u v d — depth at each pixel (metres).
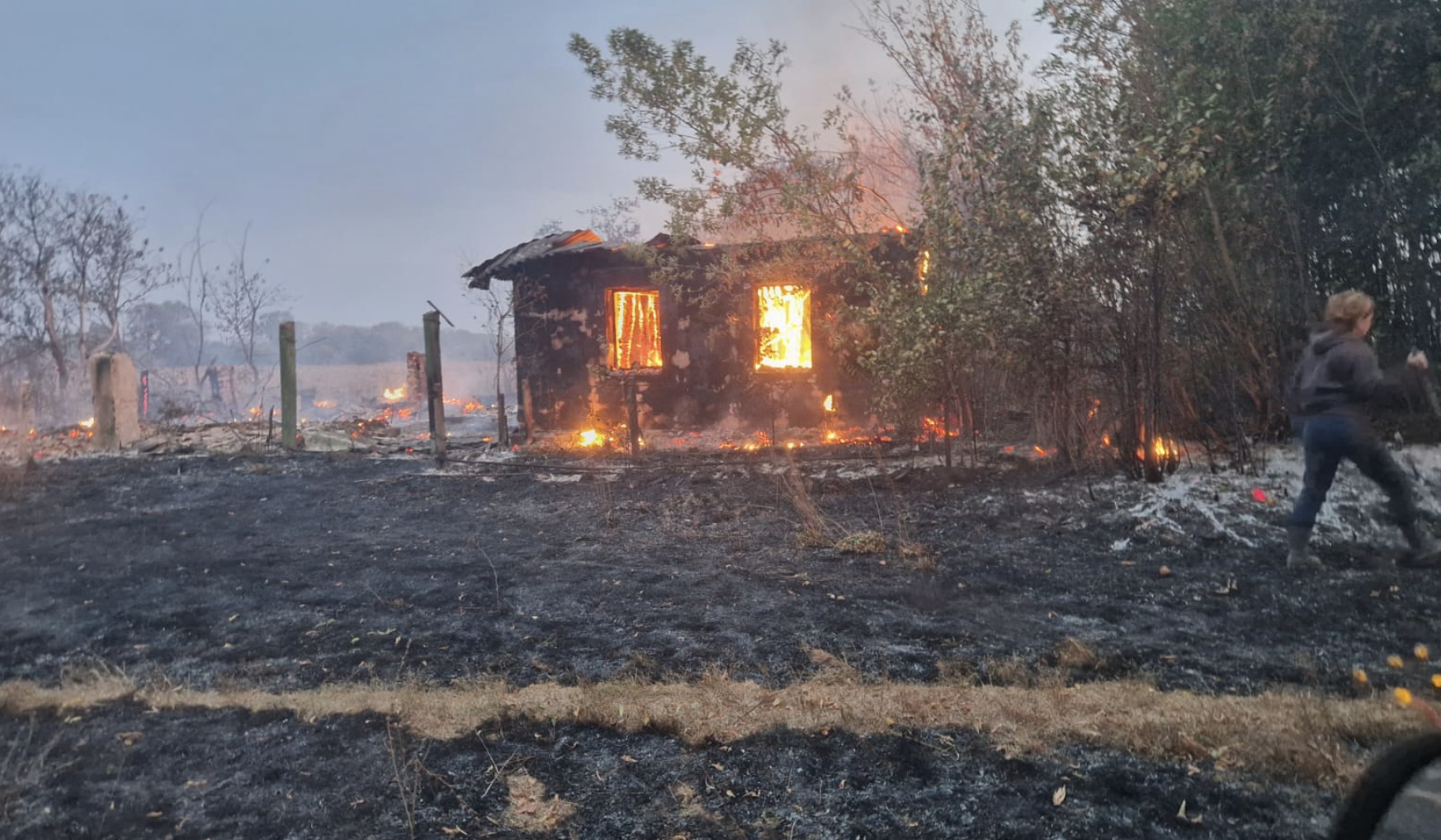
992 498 7.41
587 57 9.50
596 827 2.94
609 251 13.81
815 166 9.56
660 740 3.54
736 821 2.96
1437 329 7.84
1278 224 8.05
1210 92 7.42
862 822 2.92
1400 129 7.66
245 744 3.52
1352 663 4.06
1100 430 7.79
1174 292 7.68
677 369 13.72
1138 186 6.68
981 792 3.08
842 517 7.22
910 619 4.90
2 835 2.88
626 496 8.45
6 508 8.43
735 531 6.99
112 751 3.46
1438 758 2.26
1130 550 6.03
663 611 5.14
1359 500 6.42
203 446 12.09
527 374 14.50
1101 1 7.77
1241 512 6.46
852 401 12.72
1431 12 7.36
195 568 6.27
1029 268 7.46
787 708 3.75
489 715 3.73
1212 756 3.22
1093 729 3.46
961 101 8.35
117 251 20.94
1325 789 2.98
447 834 2.90
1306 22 7.21
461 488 9.09
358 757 3.40
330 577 6.01
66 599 5.56
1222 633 4.54
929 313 7.75
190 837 2.88
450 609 5.27
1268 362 7.96
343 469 10.35
